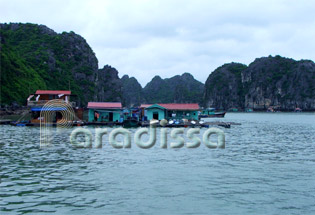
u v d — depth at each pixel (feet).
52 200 42.98
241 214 39.19
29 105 173.99
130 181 52.60
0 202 41.98
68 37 595.47
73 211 39.17
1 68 336.49
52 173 57.06
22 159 69.36
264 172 59.77
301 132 149.79
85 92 532.32
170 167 63.21
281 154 80.48
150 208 40.63
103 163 66.28
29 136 113.29
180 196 45.37
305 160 72.08
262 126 196.24
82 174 56.65
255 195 46.21
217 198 44.78
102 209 39.99
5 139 104.06
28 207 40.32
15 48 525.34
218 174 57.93
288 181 53.62
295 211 40.34
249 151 85.05
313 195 46.47
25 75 384.88
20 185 49.47
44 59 496.64
